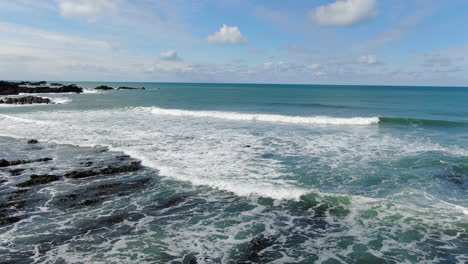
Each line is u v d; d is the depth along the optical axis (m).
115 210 8.81
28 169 12.58
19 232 7.55
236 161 13.70
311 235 7.48
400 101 51.53
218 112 31.28
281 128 22.67
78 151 15.49
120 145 16.70
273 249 6.90
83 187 10.57
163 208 8.96
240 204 9.22
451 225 7.78
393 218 8.21
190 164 13.17
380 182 11.01
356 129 22.41
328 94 76.88
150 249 6.86
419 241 7.12
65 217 8.36
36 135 19.22
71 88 75.06
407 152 15.29
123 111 33.06
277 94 75.44
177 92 85.31
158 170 12.39
